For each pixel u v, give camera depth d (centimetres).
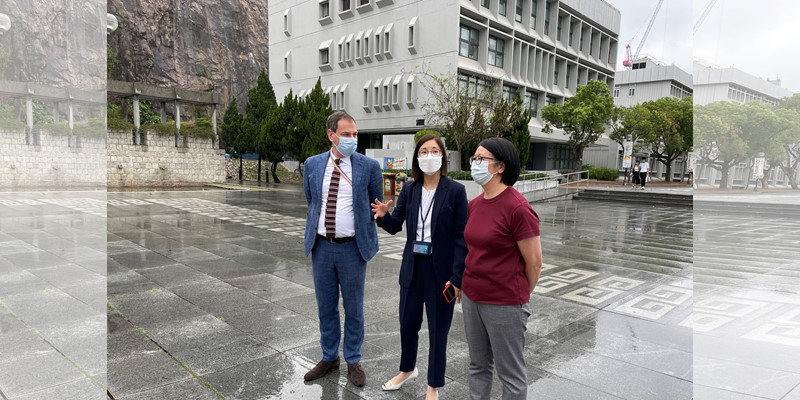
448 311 280
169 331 399
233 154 3606
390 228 308
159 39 5753
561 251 829
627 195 1953
